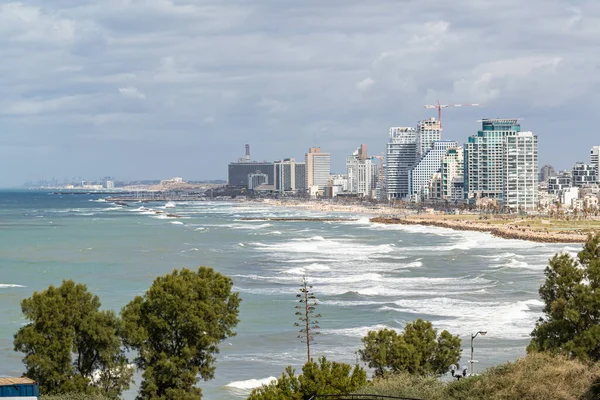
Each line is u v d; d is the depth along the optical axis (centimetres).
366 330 15662
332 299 19412
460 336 14975
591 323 9744
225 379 12300
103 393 8781
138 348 9281
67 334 8819
